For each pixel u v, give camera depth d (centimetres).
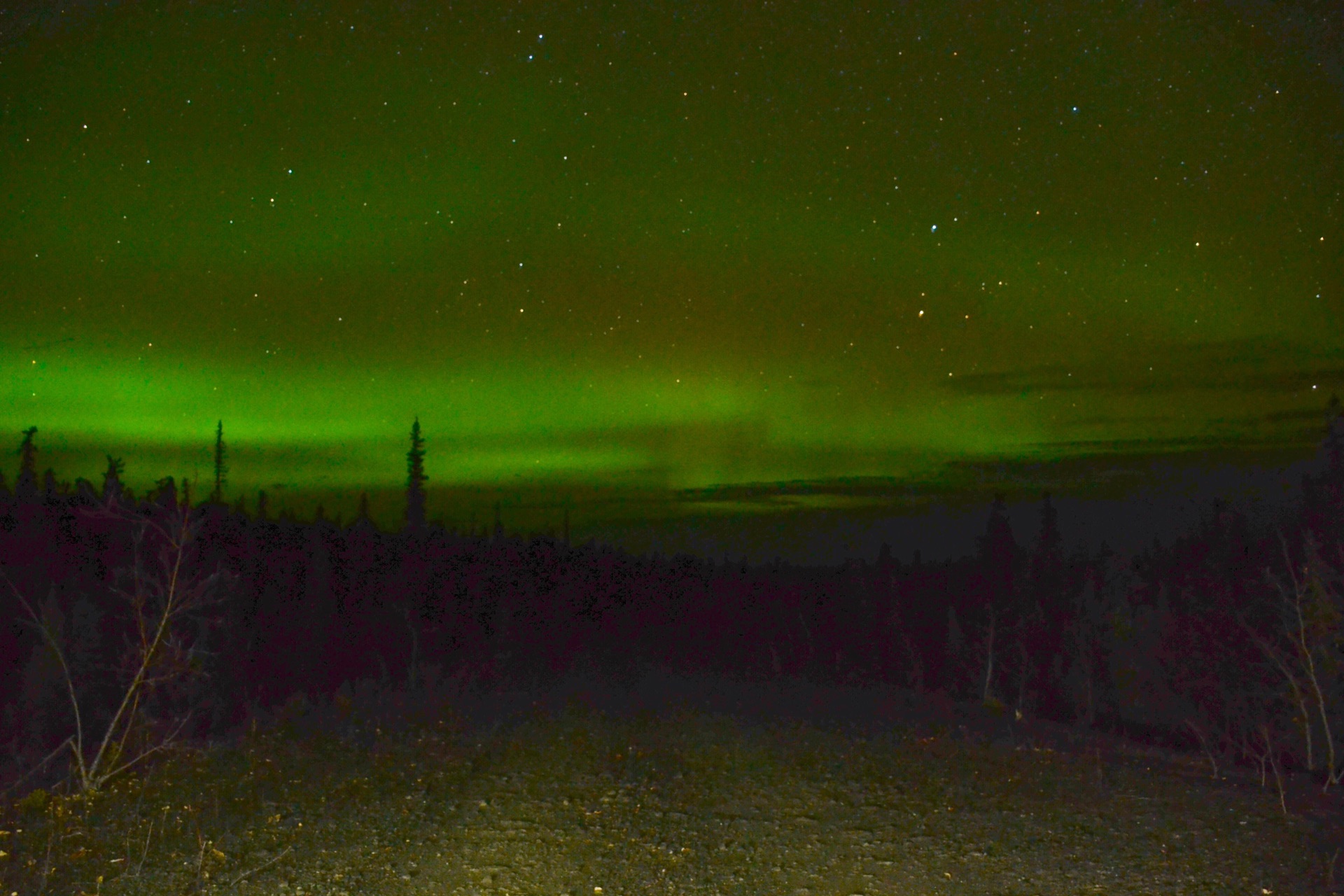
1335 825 900
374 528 2592
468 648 2403
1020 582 2639
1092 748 1373
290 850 852
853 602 3112
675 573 3578
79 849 819
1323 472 1934
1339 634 1207
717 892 770
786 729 1529
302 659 1930
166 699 1368
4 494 1667
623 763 1234
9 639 1338
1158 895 732
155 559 1336
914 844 883
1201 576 1917
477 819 966
